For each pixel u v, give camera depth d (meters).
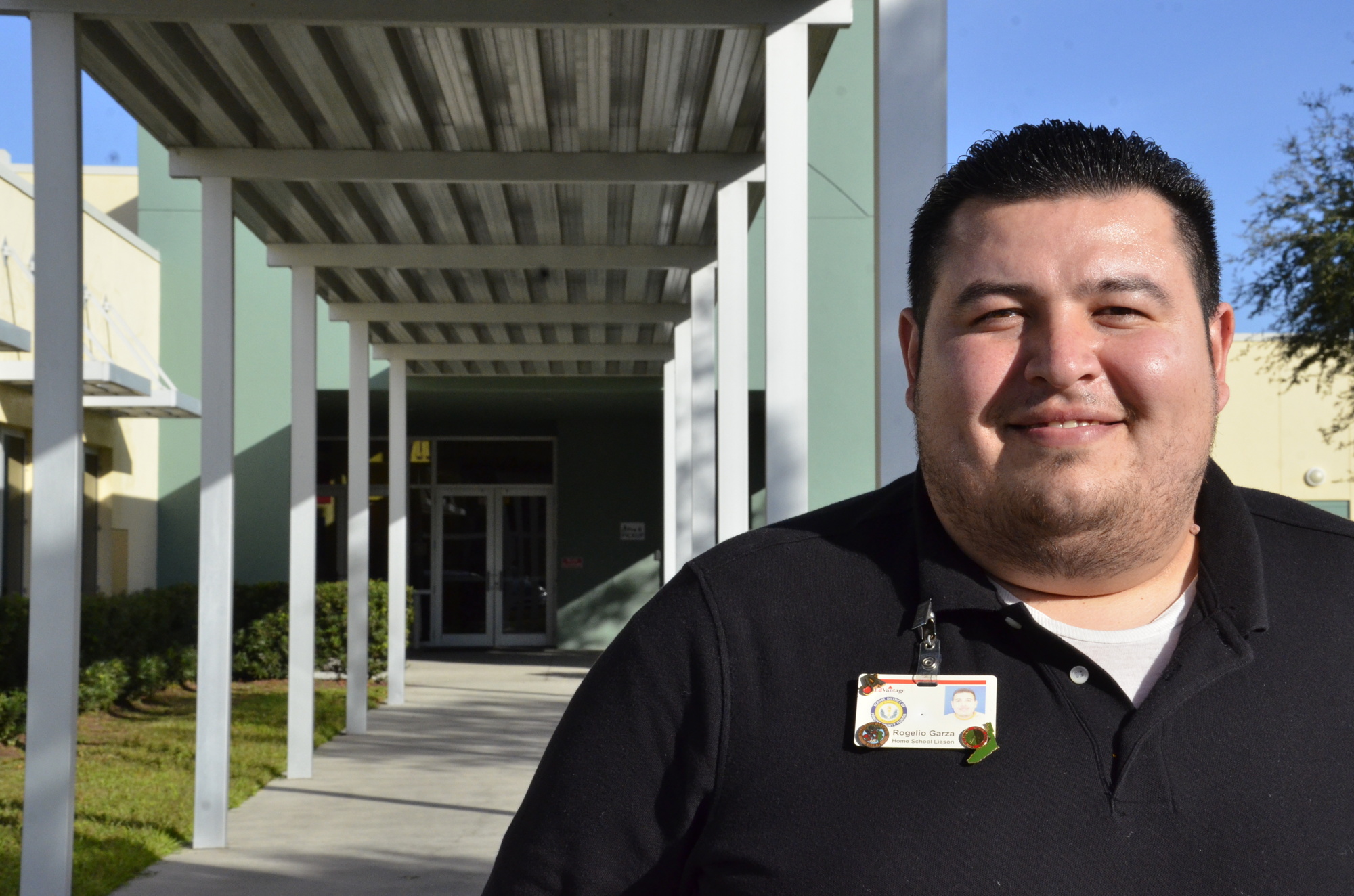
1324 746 1.11
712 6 4.73
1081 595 1.22
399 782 8.12
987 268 1.18
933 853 1.07
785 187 4.70
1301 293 12.98
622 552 17.31
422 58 5.45
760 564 1.23
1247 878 1.06
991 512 1.16
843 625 1.18
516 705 11.95
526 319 10.48
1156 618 1.21
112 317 12.89
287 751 9.01
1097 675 1.12
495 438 17.69
